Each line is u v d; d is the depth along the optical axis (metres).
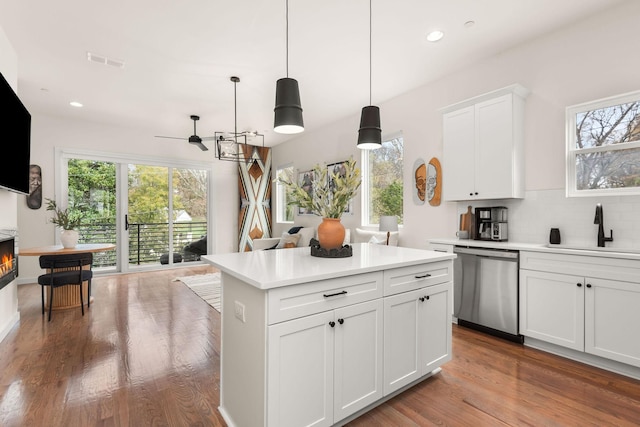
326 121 5.48
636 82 2.43
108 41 2.94
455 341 2.79
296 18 2.62
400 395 1.97
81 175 5.48
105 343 2.76
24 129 3.26
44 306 3.64
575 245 2.66
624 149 2.48
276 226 7.29
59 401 1.90
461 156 3.32
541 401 1.91
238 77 3.69
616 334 2.19
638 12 2.42
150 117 5.18
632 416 1.76
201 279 5.33
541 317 2.57
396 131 4.36
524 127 3.06
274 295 1.39
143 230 6.05
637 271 2.10
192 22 2.66
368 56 3.26
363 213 4.98
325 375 1.56
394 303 1.87
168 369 2.31
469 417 1.76
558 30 2.83
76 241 3.90
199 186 6.74
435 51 3.18
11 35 2.82
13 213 3.18
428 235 3.96
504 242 3.05
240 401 1.61
